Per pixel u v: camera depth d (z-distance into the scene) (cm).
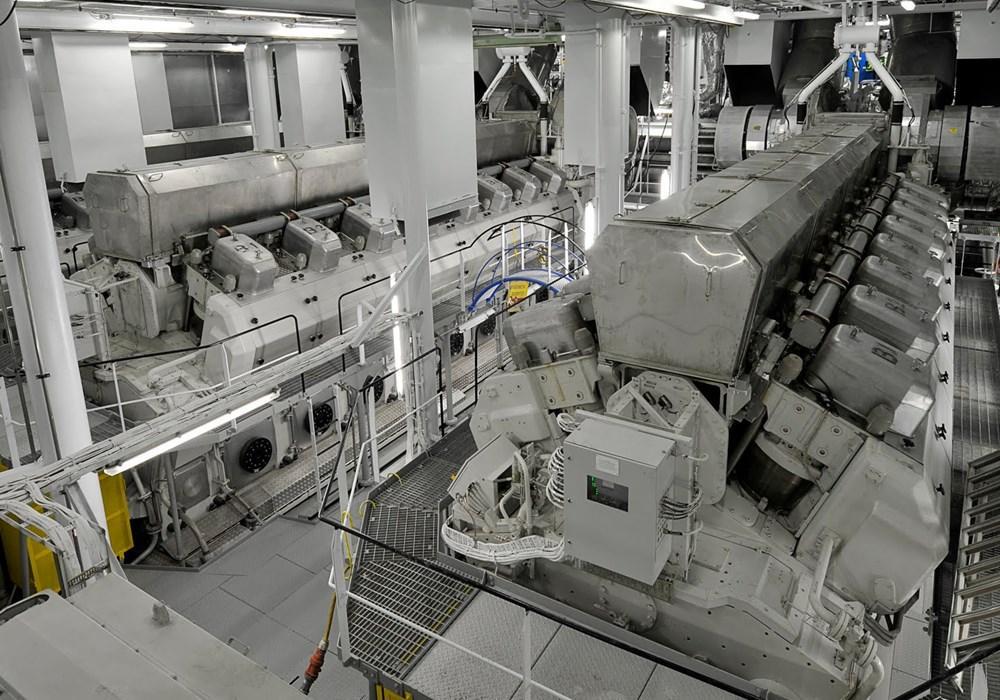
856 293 517
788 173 631
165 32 959
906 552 424
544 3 917
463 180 832
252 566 666
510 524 484
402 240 1040
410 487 630
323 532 714
